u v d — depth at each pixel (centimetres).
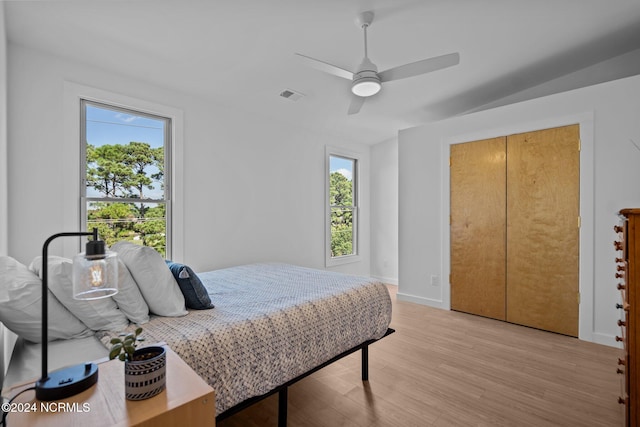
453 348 272
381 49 262
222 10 205
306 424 174
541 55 295
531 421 175
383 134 496
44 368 87
